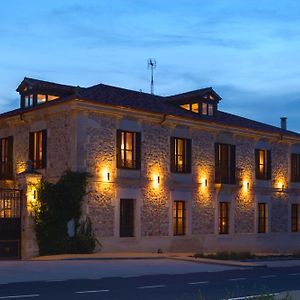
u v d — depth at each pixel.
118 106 25.41
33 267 18.64
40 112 26.05
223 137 30.53
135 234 26.16
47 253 23.53
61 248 23.80
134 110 26.05
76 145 24.33
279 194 33.91
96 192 24.81
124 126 26.03
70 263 20.31
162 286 14.65
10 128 28.34
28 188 23.31
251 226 31.86
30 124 27.00
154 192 27.02
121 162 25.91
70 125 24.67
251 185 31.95
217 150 30.17
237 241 30.89
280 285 15.76
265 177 33.03
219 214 30.16
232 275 18.41
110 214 25.22
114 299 11.95
